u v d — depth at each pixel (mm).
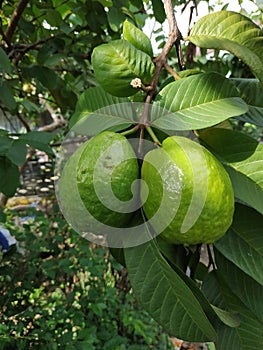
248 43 328
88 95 313
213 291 318
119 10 605
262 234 292
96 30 693
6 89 572
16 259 964
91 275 1079
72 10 723
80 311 1047
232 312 301
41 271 1017
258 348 310
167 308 254
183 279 255
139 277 254
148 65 273
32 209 1135
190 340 257
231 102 282
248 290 304
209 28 332
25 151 416
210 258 319
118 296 1321
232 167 285
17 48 719
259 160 284
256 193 274
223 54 915
